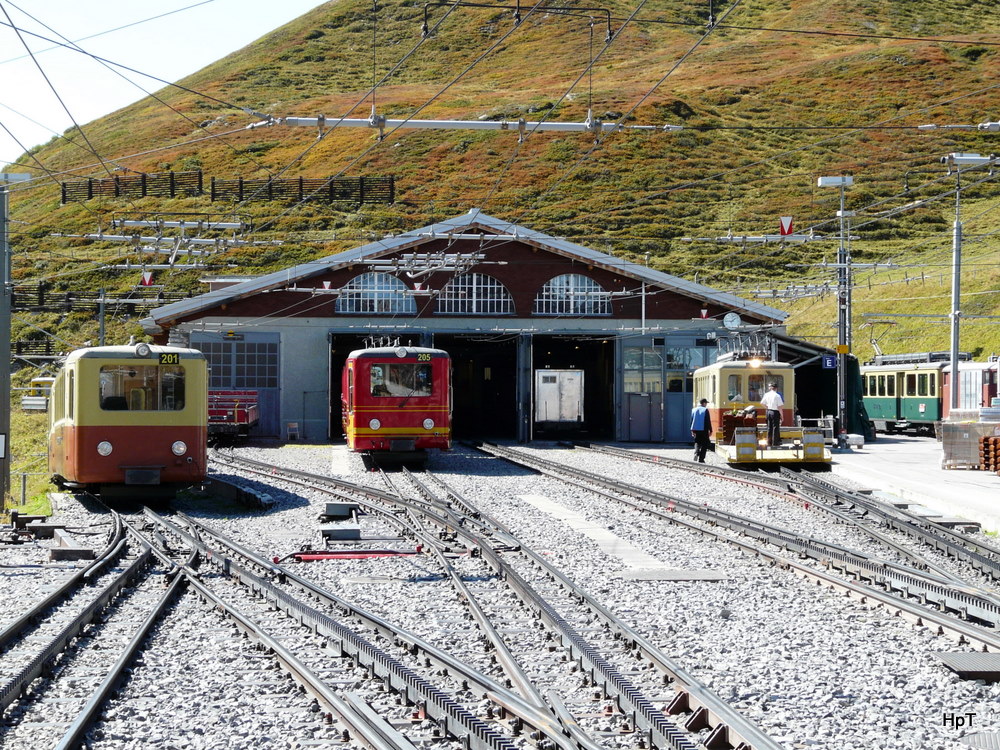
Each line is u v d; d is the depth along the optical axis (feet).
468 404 176.65
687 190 306.55
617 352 151.43
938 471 97.45
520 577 44.39
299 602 37.14
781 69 419.95
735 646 32.96
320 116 53.83
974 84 364.99
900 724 25.36
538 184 302.04
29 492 91.91
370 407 101.60
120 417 70.44
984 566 48.01
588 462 111.65
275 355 147.64
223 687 28.09
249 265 239.30
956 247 104.99
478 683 27.27
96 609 37.60
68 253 235.20
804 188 305.12
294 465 108.47
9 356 76.43
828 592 41.68
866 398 186.09
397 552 51.13
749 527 57.62
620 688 26.27
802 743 23.82
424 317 149.79
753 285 253.03
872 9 507.30
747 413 116.16
